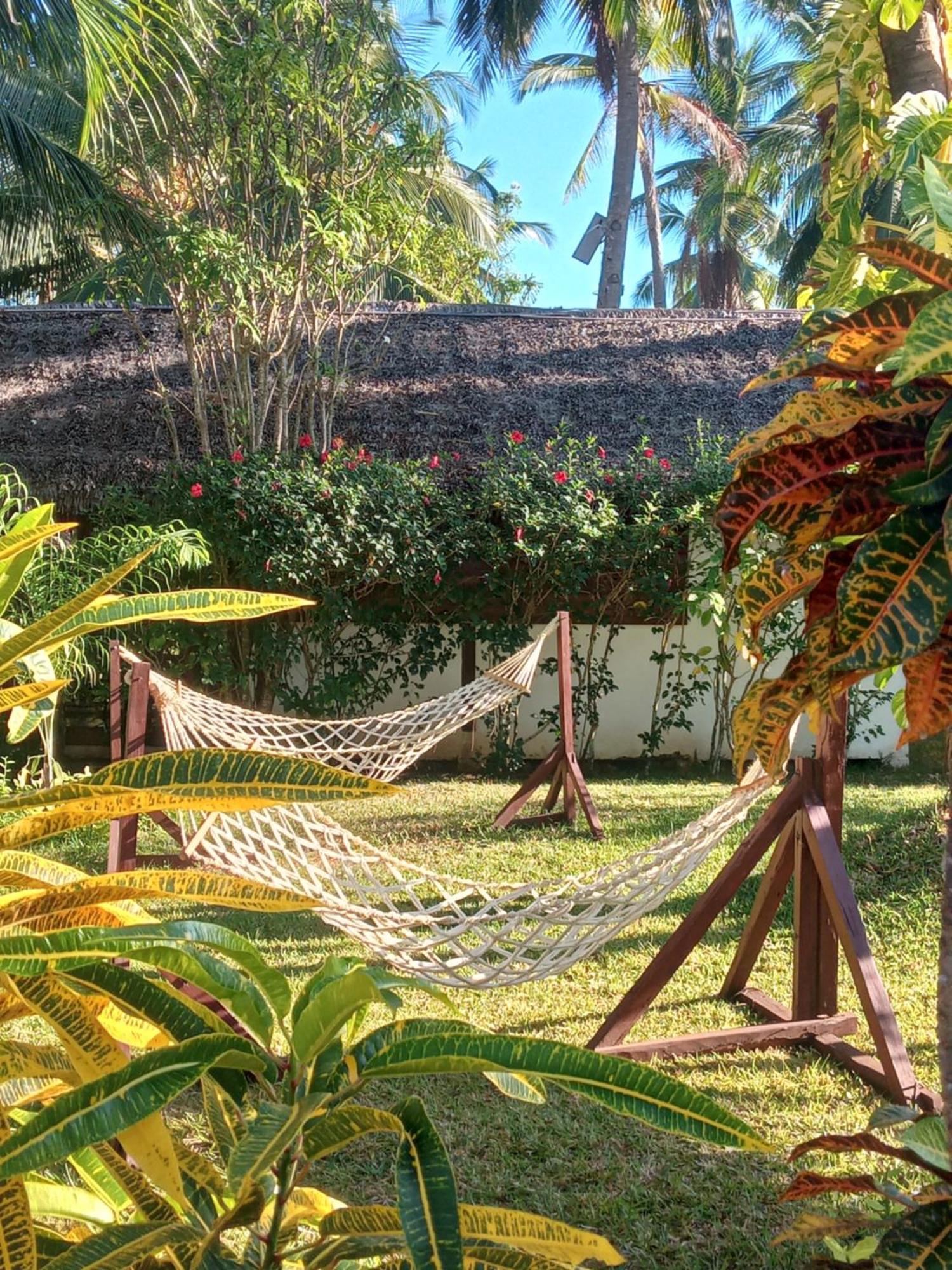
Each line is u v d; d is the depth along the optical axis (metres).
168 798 0.88
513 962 2.63
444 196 15.60
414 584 7.71
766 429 0.88
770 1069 3.09
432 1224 0.77
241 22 6.75
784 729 0.99
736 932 4.37
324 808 6.55
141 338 8.07
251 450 7.74
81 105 11.38
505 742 7.97
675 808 6.50
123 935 0.93
